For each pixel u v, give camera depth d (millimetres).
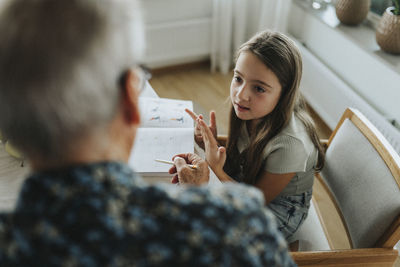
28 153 323
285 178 1094
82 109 301
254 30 2646
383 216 957
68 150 314
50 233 294
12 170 979
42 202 302
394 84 1704
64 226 296
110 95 319
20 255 295
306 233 1201
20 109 296
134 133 385
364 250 948
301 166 1074
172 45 2574
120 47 318
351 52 1924
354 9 1878
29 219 300
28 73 286
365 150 1065
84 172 309
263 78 976
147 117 1193
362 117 1113
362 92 1938
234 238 333
